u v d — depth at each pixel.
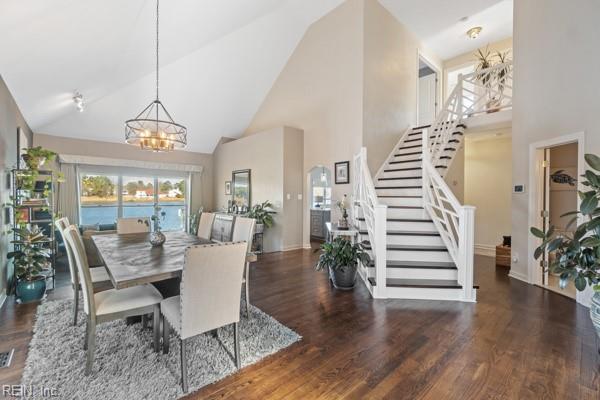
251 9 4.52
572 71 3.09
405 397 1.63
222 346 2.13
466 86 7.24
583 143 2.96
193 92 6.12
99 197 6.35
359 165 4.65
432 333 2.37
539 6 3.56
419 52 6.60
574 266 2.30
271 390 1.69
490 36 6.41
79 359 1.94
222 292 1.80
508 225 5.54
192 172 7.75
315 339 2.27
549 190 3.97
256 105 7.31
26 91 3.51
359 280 3.85
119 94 5.45
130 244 2.89
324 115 5.85
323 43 5.85
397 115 5.98
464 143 5.91
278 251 5.88
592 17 2.87
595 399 1.61
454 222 3.38
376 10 5.38
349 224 4.85
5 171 3.23
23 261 3.04
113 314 1.89
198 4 3.45
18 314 2.71
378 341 2.24
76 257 2.02
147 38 3.62
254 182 6.68
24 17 2.08
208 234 3.78
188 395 1.63
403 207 4.25
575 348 2.13
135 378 1.75
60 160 5.69
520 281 3.81
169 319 1.82
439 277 3.36
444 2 5.38
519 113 3.93
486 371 1.86
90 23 2.58
